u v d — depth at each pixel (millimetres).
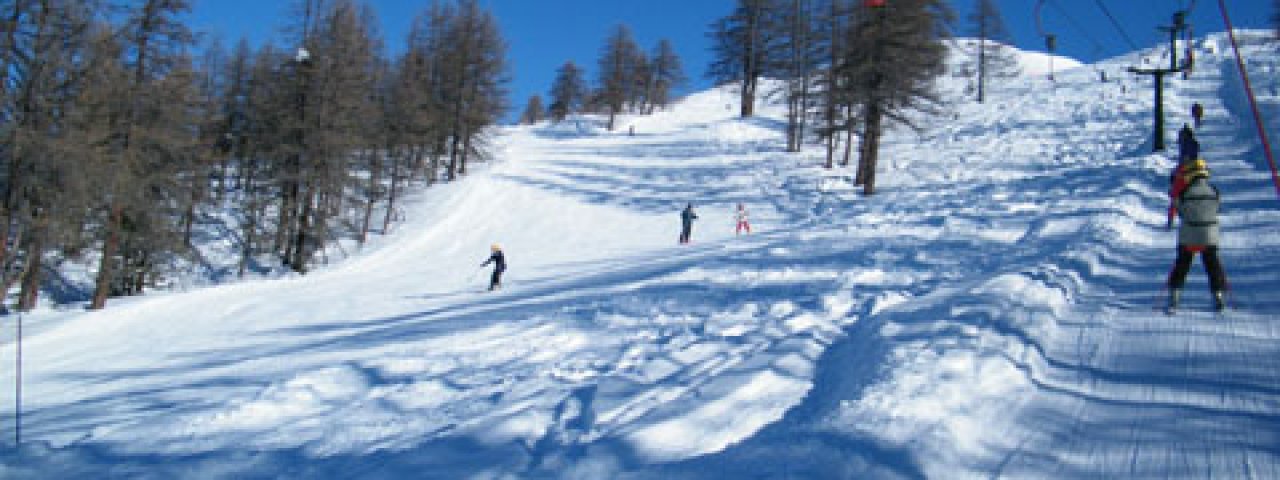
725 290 9930
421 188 36938
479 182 36656
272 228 29906
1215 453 3260
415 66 39562
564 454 4160
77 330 14445
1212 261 5488
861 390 4266
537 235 28172
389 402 6301
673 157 43469
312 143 26016
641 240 25203
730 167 38156
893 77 26312
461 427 5105
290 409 6512
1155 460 3250
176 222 25219
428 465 4305
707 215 28906
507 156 45250
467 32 39594
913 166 31000
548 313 10234
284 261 28078
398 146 33250
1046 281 6809
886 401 3984
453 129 38969
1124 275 7066
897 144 37062
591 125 61875
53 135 17906
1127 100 33938
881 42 26359
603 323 8844
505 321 10078
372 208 33812
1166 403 3875
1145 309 5785
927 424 3643
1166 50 47219
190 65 22234
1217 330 5020
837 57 30109
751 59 54062
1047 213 12453
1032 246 9578
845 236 13766
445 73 39531
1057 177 17875
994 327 5285
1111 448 3410
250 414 6371
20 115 17438
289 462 4910
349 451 5016
